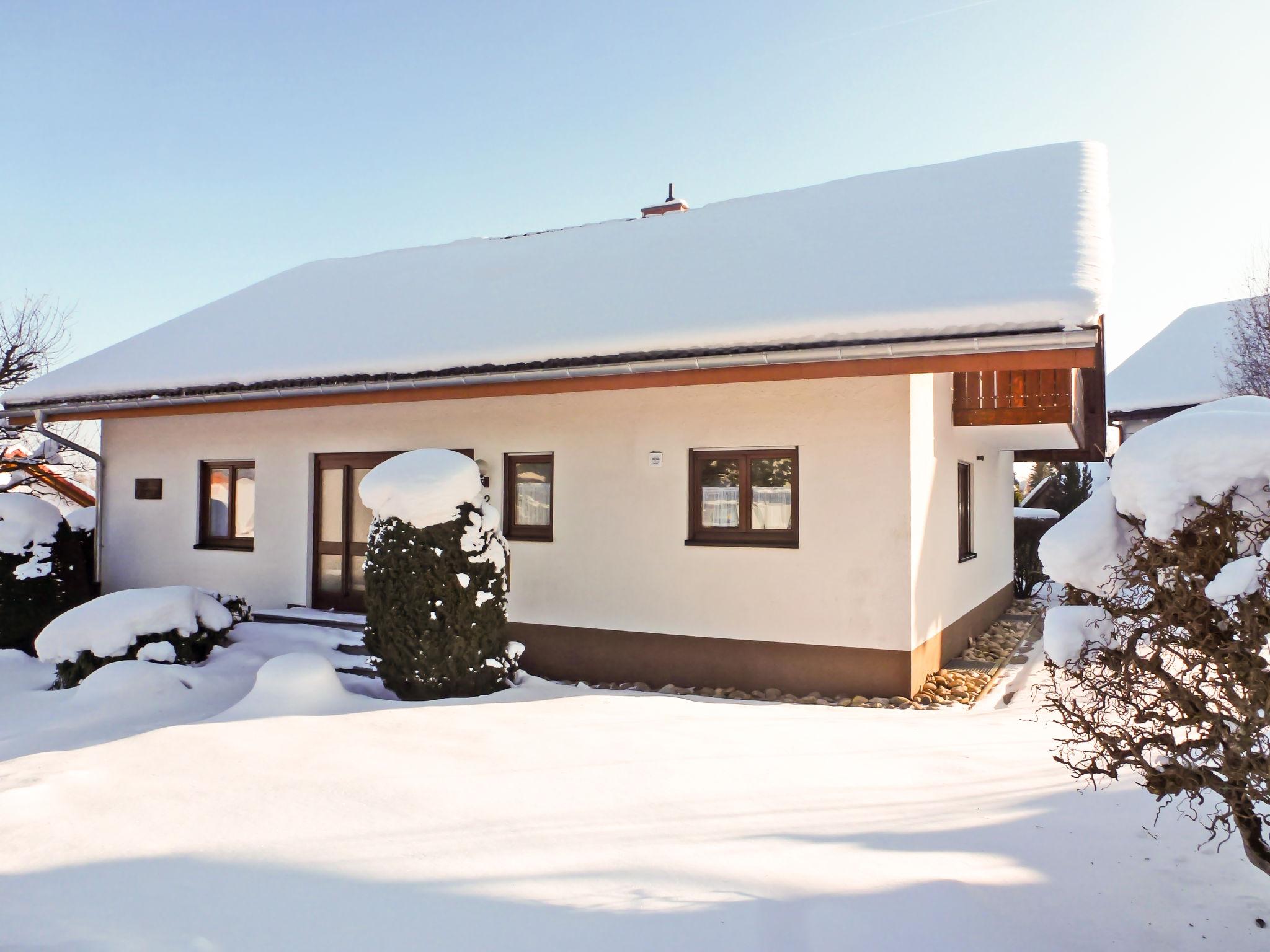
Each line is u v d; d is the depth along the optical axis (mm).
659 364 7742
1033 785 4539
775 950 2723
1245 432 2697
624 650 8945
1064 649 3059
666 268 9891
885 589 7859
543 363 8328
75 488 20438
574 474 9273
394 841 3600
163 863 3354
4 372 16750
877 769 4832
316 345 10742
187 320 14109
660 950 2709
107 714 6605
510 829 3756
